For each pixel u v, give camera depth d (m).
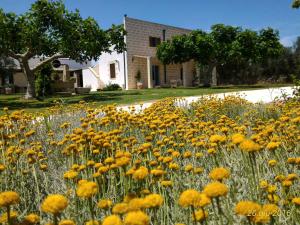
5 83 33.44
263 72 43.50
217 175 2.12
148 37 34.69
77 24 20.84
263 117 7.87
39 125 7.05
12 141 5.27
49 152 4.79
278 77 42.94
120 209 1.93
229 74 42.62
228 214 2.10
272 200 2.48
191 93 21.86
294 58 42.34
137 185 3.03
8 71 32.94
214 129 4.74
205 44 31.62
